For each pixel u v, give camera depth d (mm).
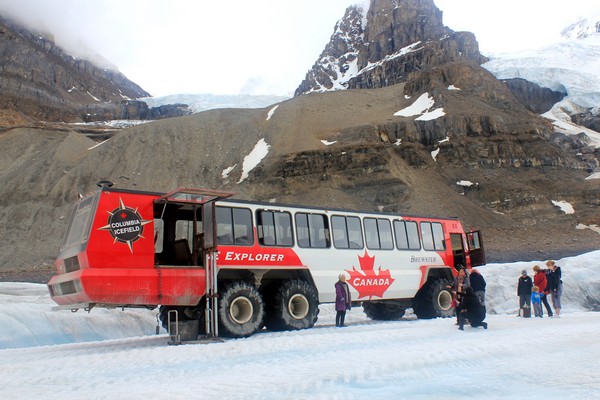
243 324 15867
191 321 15367
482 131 105812
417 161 100312
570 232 83688
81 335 18156
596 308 23375
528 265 27297
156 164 109500
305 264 18344
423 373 8547
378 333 14992
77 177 104438
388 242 21234
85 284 13695
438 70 127375
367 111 124062
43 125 145500
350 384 7844
